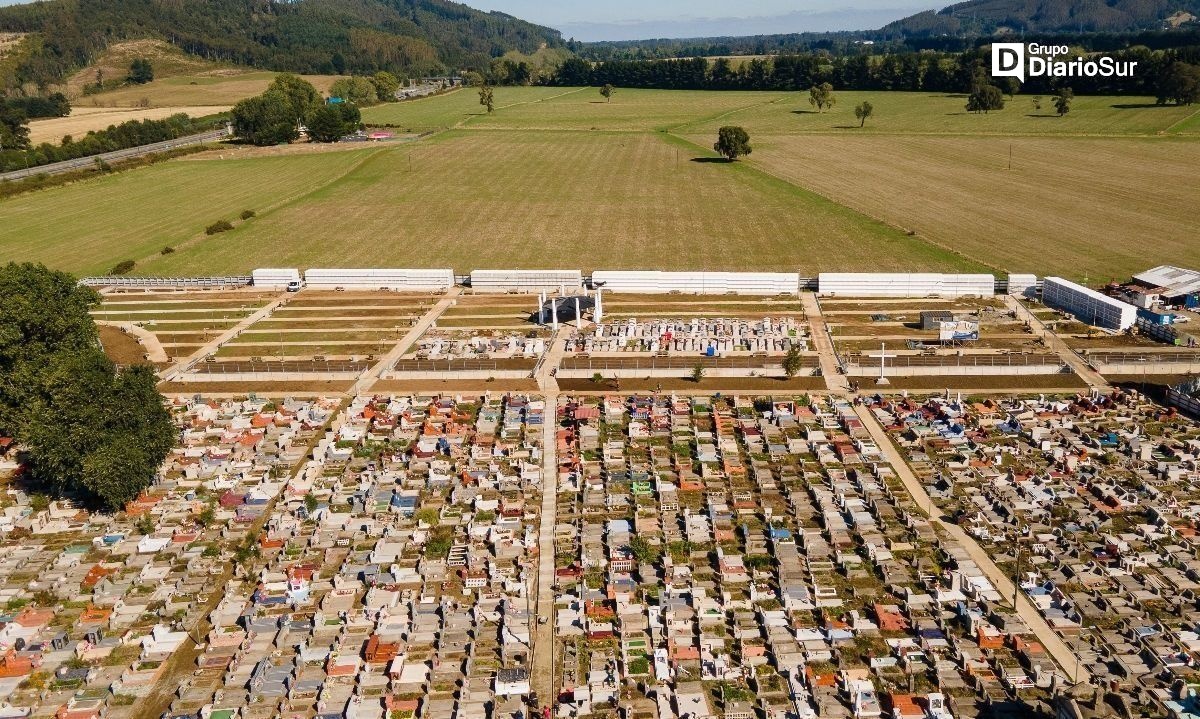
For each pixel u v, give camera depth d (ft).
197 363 385.29
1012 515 250.16
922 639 203.51
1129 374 350.43
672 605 218.38
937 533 245.65
